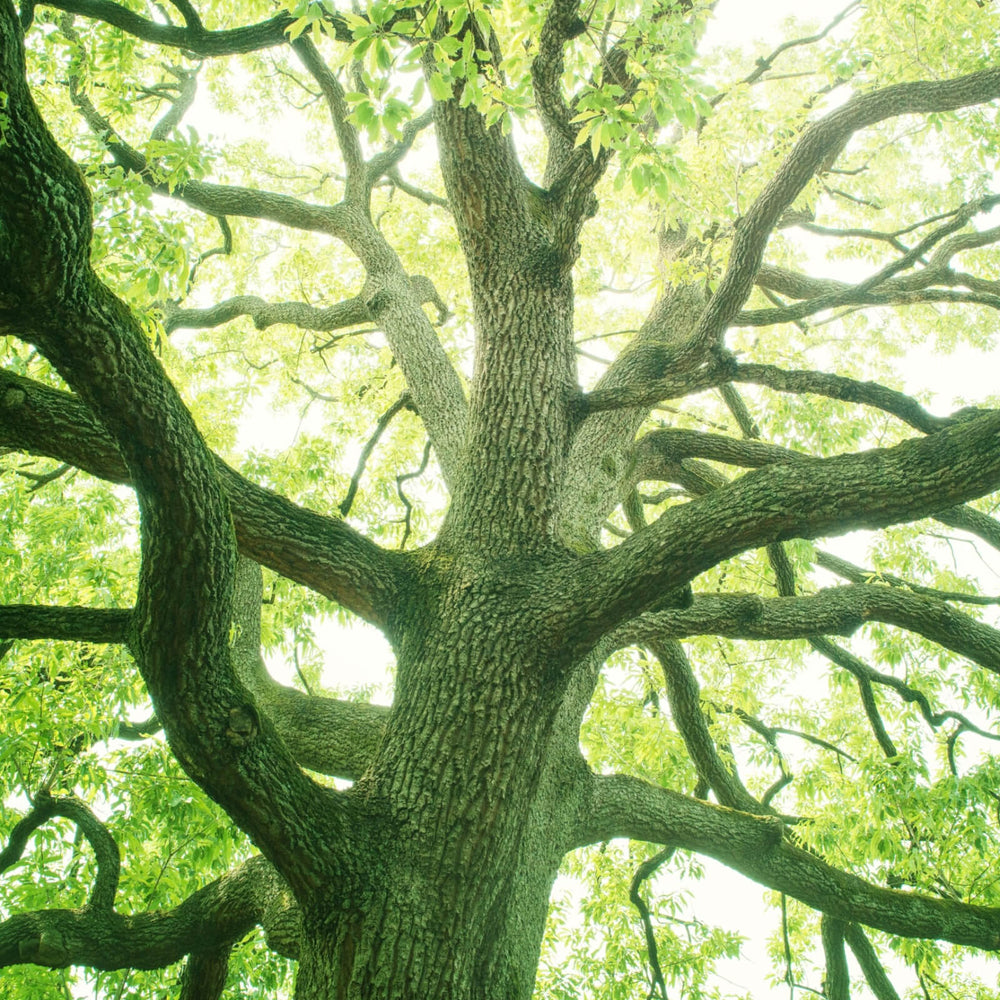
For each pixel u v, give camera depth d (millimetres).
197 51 4875
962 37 7094
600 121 3770
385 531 9234
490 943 3748
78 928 4652
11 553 6938
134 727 7566
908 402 4434
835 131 4973
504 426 4855
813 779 7273
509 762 3967
